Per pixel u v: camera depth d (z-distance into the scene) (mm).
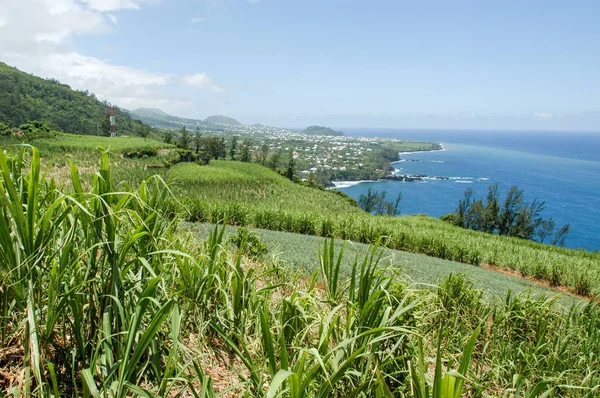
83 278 2670
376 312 3117
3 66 178000
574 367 4730
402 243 20781
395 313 2887
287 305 3436
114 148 72875
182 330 3398
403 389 3125
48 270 2551
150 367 2697
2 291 2467
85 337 2594
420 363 2223
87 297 2812
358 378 2936
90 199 2500
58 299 2436
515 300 5957
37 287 2439
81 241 2838
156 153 79562
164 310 2121
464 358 2199
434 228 34156
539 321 5523
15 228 2301
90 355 2604
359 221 22094
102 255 2605
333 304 3572
